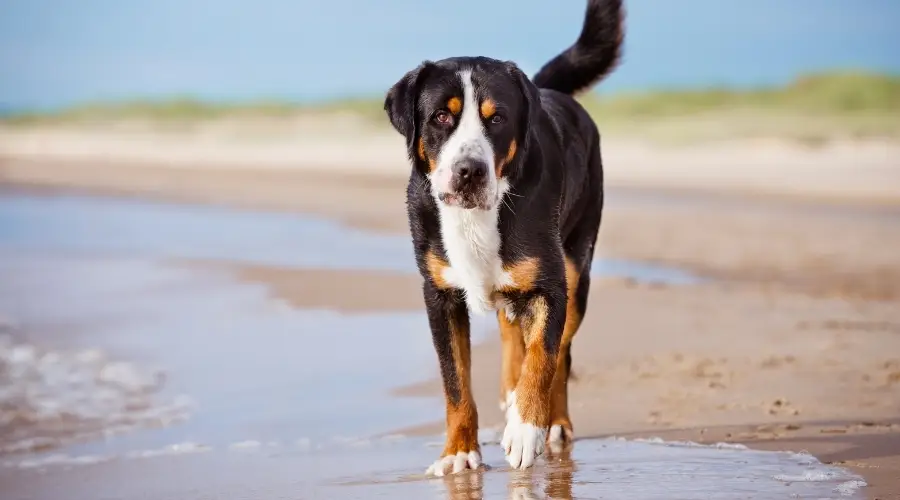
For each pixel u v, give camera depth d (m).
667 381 7.51
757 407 6.69
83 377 8.51
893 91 46.44
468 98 5.39
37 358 9.14
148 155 40.53
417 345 9.23
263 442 6.60
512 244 5.51
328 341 9.52
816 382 7.33
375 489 5.16
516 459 5.29
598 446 5.89
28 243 16.72
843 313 10.12
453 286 5.66
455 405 5.58
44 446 6.78
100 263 14.46
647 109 46.84
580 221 6.54
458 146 5.31
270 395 7.80
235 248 15.80
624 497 4.71
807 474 4.98
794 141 33.56
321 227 18.36
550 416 6.09
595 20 7.28
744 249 14.77
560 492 4.86
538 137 5.73
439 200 5.48
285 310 10.98
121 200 23.67
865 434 5.86
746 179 26.09
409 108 5.52
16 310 11.23
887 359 8.02
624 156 32.22
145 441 6.80
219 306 11.30
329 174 31.33
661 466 5.29
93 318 10.79
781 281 12.14
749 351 8.41
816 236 15.96
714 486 4.84
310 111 57.06
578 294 6.46
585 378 7.70
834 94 46.62
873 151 31.14
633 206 20.72
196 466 6.08
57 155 41.09
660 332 9.27
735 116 42.78
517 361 6.57
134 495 5.52
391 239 16.59
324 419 7.07
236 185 27.34
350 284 12.28
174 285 12.61
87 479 5.93
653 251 14.71
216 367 8.72
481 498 4.86
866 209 19.67
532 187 5.54
